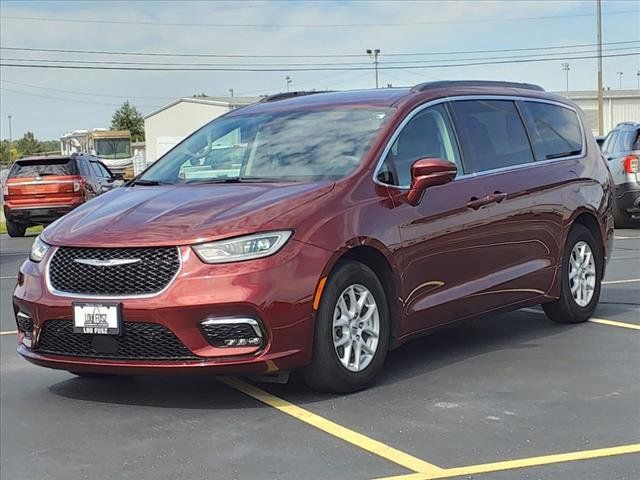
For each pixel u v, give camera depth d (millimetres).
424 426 4629
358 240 5148
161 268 4793
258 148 6027
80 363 4969
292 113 6332
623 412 4789
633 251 12156
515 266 6457
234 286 4703
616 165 15117
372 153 5559
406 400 5109
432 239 5672
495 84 6949
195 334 4738
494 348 6426
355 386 5219
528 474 3904
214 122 6758
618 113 60562
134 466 4246
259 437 4559
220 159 6094
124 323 4801
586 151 7504
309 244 4922
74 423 4988
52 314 4996
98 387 5758
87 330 4875
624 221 15305
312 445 4398
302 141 5914
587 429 4512
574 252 7141
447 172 5594
